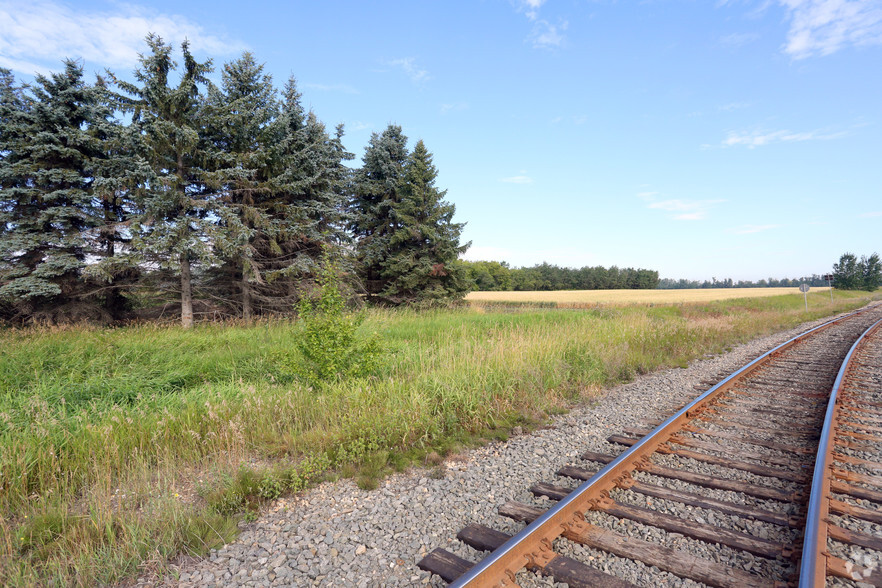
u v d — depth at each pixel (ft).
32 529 11.84
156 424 18.38
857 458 15.67
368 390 22.41
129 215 54.90
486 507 13.00
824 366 33.63
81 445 16.71
